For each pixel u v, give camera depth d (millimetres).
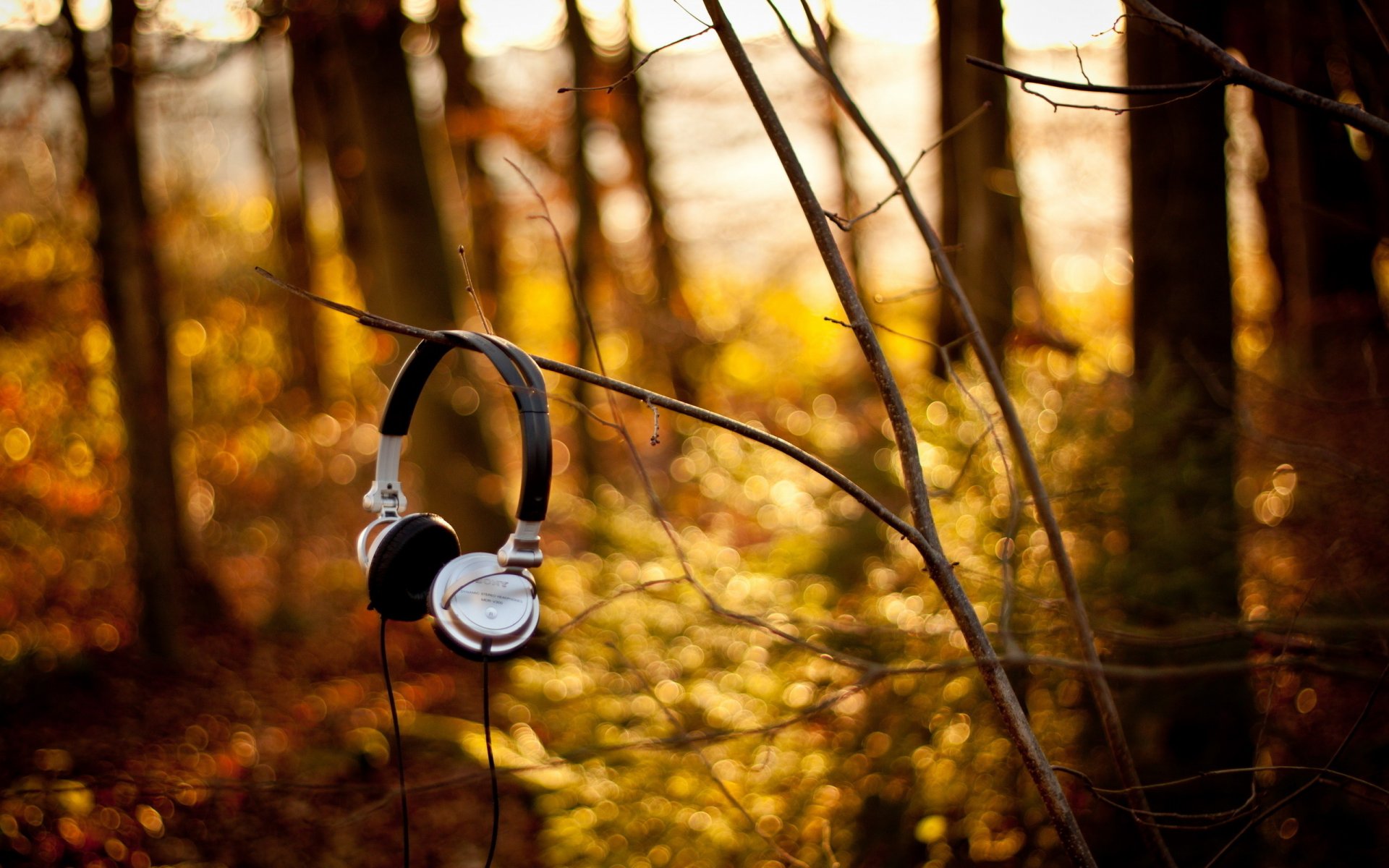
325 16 7125
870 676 2066
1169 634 3232
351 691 7391
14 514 8164
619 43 11695
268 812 5387
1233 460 3676
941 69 6688
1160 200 4062
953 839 3561
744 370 12258
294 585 9750
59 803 4770
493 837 1212
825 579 4430
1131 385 3939
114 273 7020
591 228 11992
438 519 1343
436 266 8070
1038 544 3686
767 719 3768
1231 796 3197
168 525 7504
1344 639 3102
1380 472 3746
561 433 12227
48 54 6422
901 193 1958
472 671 7797
